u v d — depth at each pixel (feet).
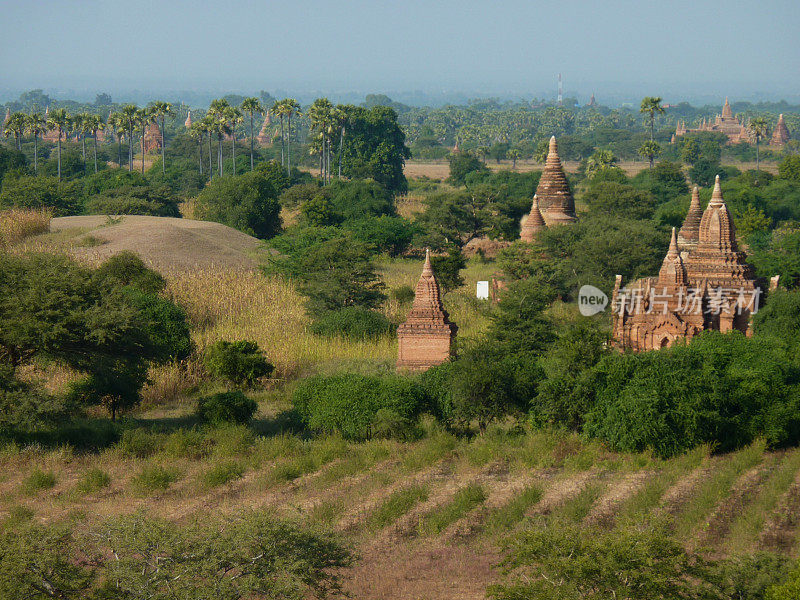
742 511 246.06
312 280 556.51
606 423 304.30
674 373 307.99
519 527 236.22
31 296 319.47
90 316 322.55
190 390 406.41
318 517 242.17
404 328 405.39
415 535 237.66
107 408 370.73
